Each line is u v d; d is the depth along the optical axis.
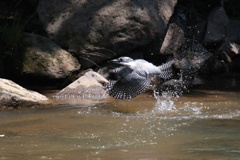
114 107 11.52
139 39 15.54
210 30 18.45
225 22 18.75
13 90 11.79
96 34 15.41
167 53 16.56
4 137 8.35
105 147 7.55
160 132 8.72
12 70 14.46
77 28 15.47
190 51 17.64
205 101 12.42
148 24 15.54
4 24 15.82
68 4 15.93
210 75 17.70
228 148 7.40
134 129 9.00
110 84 9.48
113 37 15.39
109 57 15.43
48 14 15.84
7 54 14.54
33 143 7.86
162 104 11.96
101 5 15.77
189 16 19.64
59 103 12.05
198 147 7.50
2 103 11.26
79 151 7.28
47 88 14.38
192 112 10.84
